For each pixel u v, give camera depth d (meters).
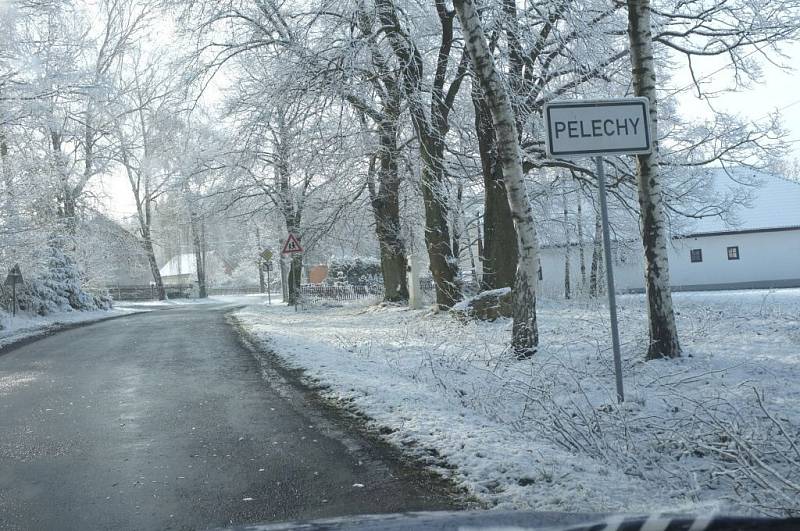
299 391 9.15
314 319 23.09
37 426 7.39
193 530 4.13
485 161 16.25
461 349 11.23
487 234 16.48
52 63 23.33
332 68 16.20
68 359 13.86
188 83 17.55
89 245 38.34
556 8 15.04
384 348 12.97
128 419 7.64
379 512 4.33
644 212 9.62
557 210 27.33
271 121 18.05
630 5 9.61
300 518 4.28
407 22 16.56
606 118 6.81
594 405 7.42
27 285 29.80
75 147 35.56
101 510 4.56
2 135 23.77
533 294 10.72
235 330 19.86
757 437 5.76
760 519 2.14
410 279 22.64
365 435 6.54
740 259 37.97
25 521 4.38
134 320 26.72
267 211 30.45
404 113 18.06
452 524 2.30
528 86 15.82
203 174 27.67
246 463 5.67
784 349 9.55
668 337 9.51
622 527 2.08
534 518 2.36
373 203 23.78
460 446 5.79
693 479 4.79
